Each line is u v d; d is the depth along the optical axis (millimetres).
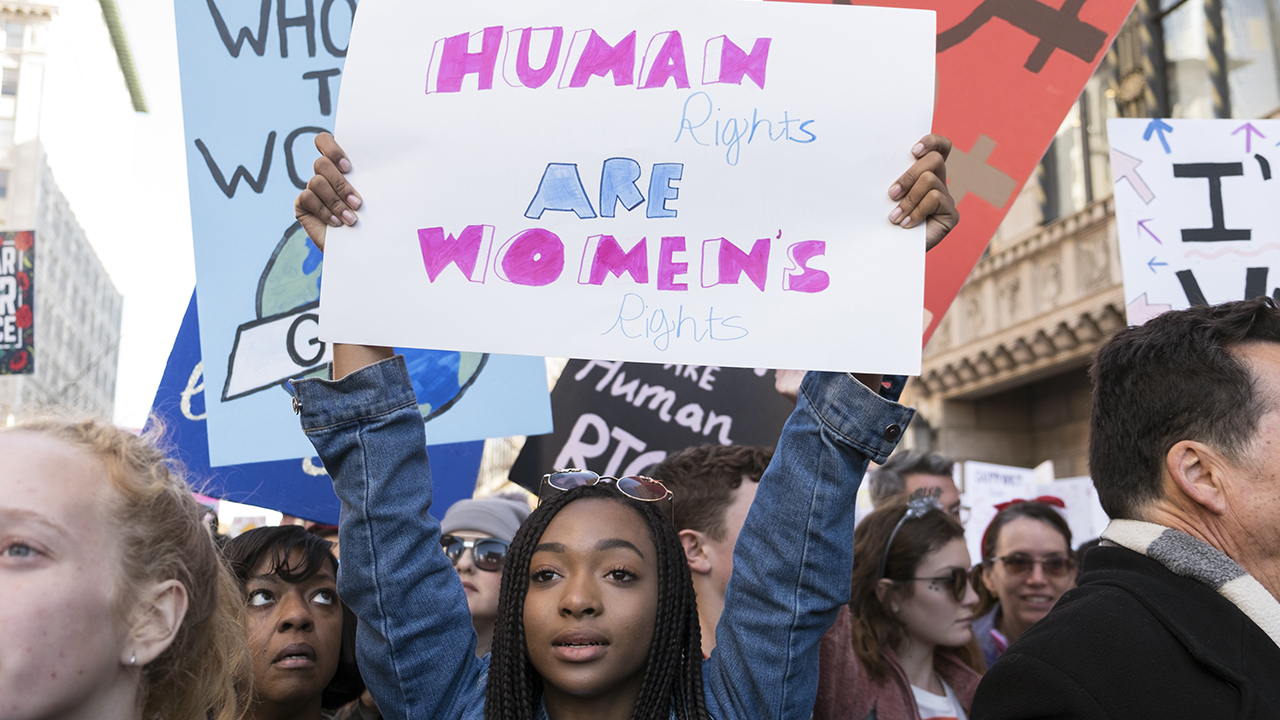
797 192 1418
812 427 1350
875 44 1447
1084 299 11125
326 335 1406
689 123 1450
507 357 2307
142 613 996
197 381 2352
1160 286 2365
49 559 917
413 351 2299
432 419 2279
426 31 1490
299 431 2174
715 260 1410
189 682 1098
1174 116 10586
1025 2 2244
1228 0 9945
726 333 1383
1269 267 2367
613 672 1247
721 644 1372
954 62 2256
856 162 1416
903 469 3221
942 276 2232
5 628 872
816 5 1465
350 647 2012
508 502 2861
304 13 2379
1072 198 11648
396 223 1436
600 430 2727
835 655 2293
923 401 14695
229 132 2312
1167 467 1321
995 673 1283
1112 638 1224
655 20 1484
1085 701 1182
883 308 1368
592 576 1273
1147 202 2400
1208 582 1253
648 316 1401
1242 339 1313
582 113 1461
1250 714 1141
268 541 1811
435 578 1390
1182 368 1320
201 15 2352
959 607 2436
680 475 2059
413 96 1471
